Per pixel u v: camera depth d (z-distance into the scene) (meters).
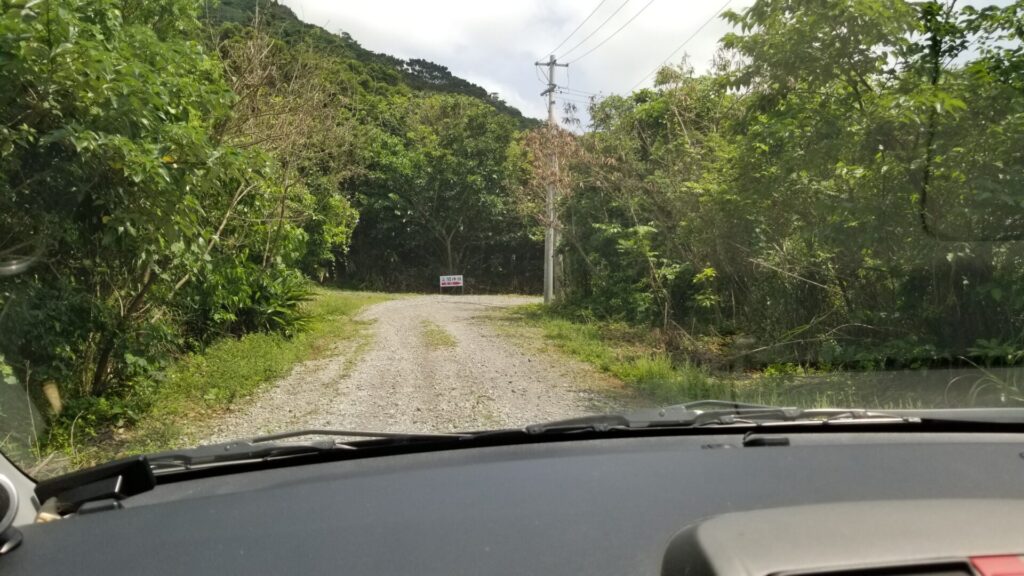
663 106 15.29
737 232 10.77
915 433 3.93
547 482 2.92
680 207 13.10
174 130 6.32
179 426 6.90
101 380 7.27
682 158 13.66
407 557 2.19
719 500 2.64
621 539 2.29
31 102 5.53
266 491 2.87
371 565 2.14
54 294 6.34
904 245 7.45
